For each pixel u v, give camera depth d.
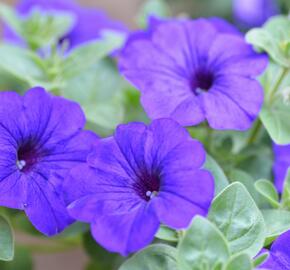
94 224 0.38
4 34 0.60
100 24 0.57
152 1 0.60
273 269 0.39
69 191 0.39
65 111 0.41
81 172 0.39
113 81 0.54
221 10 0.74
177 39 0.46
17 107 0.40
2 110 0.40
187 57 0.46
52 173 0.41
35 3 0.58
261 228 0.39
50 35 0.55
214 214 0.39
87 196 0.38
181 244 0.37
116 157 0.39
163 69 0.45
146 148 0.39
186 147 0.38
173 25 0.46
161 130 0.38
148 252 0.39
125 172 0.39
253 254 0.39
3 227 0.41
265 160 0.48
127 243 0.37
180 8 0.76
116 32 0.54
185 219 0.37
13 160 0.40
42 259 0.69
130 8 0.83
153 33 0.46
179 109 0.43
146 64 0.45
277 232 0.41
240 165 0.48
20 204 0.40
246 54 0.45
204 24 0.46
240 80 0.44
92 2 0.82
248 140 0.49
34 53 0.52
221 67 0.45
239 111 0.43
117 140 0.39
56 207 0.40
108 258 0.49
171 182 0.38
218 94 0.43
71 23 0.55
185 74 0.46
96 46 0.51
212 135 0.48
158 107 0.43
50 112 0.41
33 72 0.50
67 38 0.57
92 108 0.50
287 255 0.39
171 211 0.37
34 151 0.42
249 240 0.39
